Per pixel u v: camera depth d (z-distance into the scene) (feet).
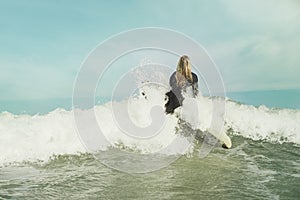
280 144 18.78
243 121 21.57
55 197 11.81
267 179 13.46
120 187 12.69
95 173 14.40
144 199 11.57
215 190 12.32
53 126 19.20
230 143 17.90
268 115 22.41
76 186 12.90
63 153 16.92
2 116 20.63
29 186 12.89
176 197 11.66
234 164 15.40
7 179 13.67
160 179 13.53
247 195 11.82
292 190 12.30
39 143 17.52
